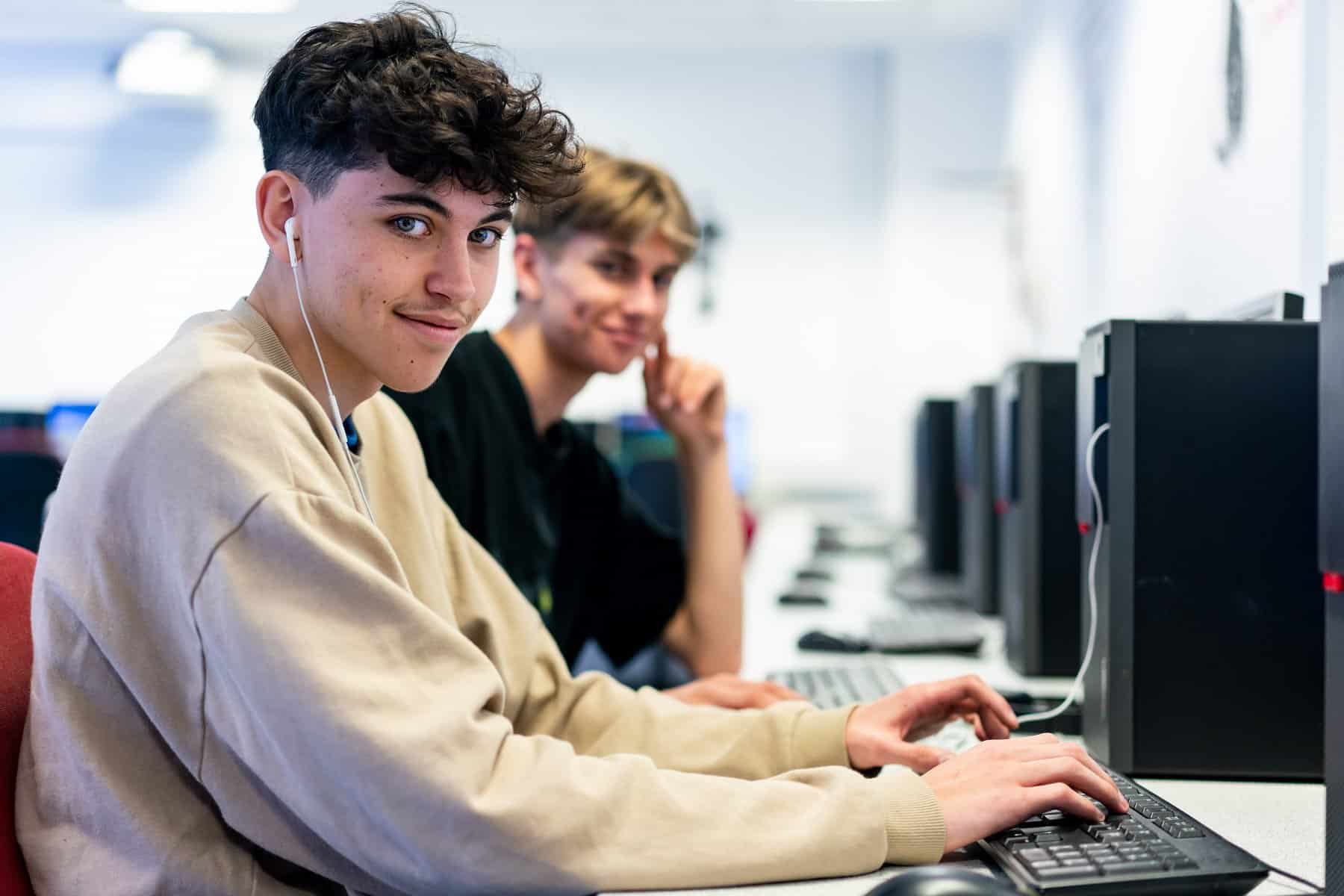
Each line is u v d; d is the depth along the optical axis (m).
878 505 6.07
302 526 0.74
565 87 6.19
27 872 0.81
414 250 0.84
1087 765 0.86
